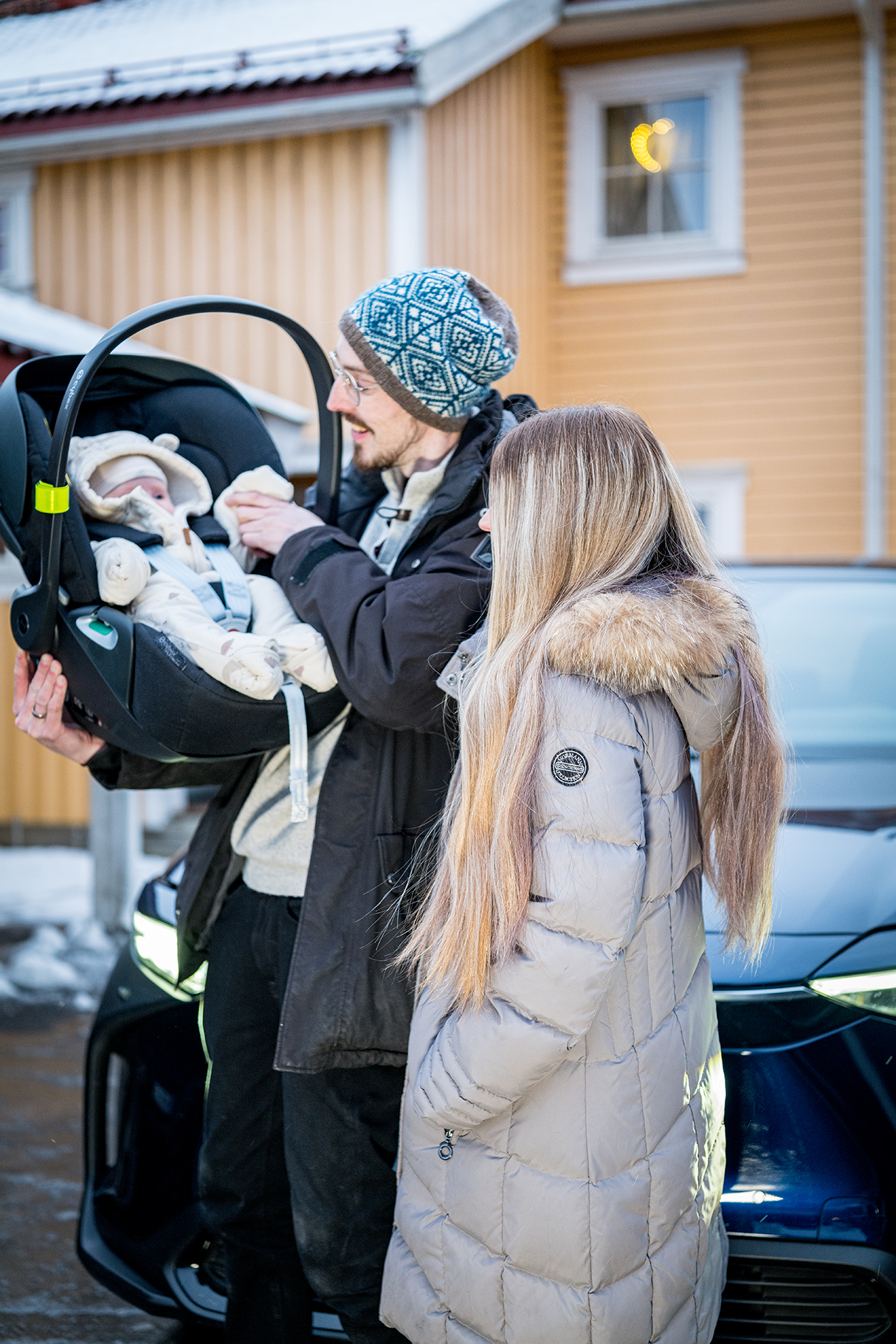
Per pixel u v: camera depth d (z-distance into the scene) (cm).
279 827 195
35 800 840
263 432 224
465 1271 156
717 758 168
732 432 912
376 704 177
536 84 901
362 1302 187
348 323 194
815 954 199
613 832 146
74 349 498
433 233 737
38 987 526
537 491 161
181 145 763
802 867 220
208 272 770
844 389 889
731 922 168
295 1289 205
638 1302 153
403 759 186
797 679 315
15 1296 274
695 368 918
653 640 147
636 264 925
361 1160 185
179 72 769
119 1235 229
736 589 166
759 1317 189
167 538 198
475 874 152
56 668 195
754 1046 193
